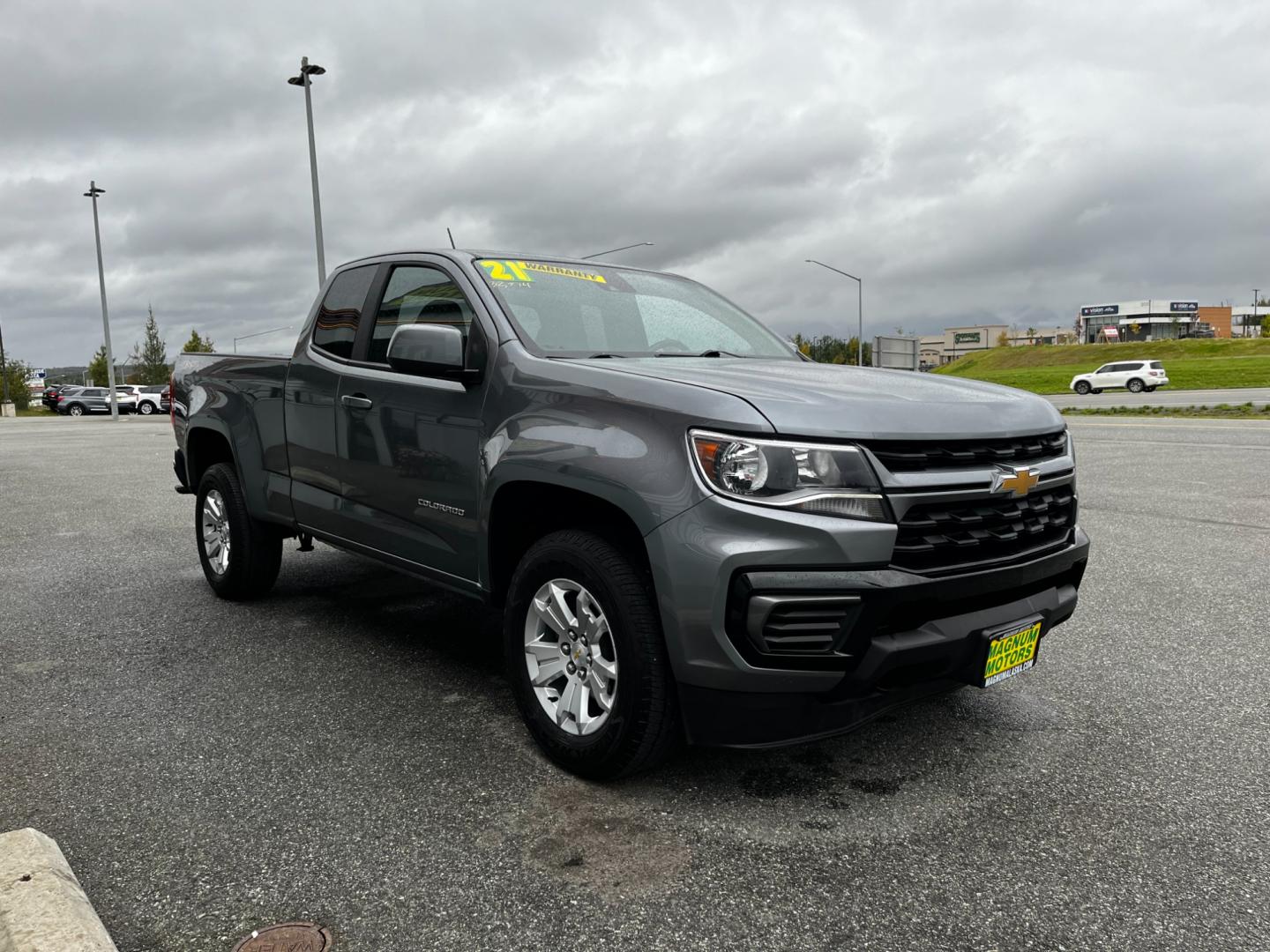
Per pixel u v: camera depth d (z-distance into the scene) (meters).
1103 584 5.76
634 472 2.81
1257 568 6.16
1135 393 42.75
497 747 3.37
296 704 3.79
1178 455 13.29
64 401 47.44
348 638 4.71
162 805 2.93
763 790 3.03
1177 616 5.04
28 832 2.42
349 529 4.26
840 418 2.69
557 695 3.23
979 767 3.20
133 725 3.58
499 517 3.41
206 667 4.25
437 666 4.27
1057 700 3.83
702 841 2.70
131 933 2.27
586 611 3.06
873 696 2.73
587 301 3.98
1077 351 91.06
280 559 5.36
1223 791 3.02
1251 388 42.38
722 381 2.96
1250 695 3.86
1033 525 3.04
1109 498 9.24
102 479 12.51
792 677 2.62
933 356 174.62
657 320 4.14
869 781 3.09
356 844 2.68
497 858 2.61
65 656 4.43
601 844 2.68
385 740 3.44
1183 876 2.52
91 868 2.56
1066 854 2.63
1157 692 3.91
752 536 2.61
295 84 23.44
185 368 5.87
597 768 3.01
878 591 2.59
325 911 2.36
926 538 2.71
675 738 2.93
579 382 3.12
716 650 2.66
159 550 7.11
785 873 2.53
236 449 5.09
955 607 2.82
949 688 2.92
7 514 9.12
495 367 3.45
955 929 2.28
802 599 2.58
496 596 3.51
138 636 4.74
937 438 2.79
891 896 2.42
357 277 4.49
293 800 2.96
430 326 3.47
